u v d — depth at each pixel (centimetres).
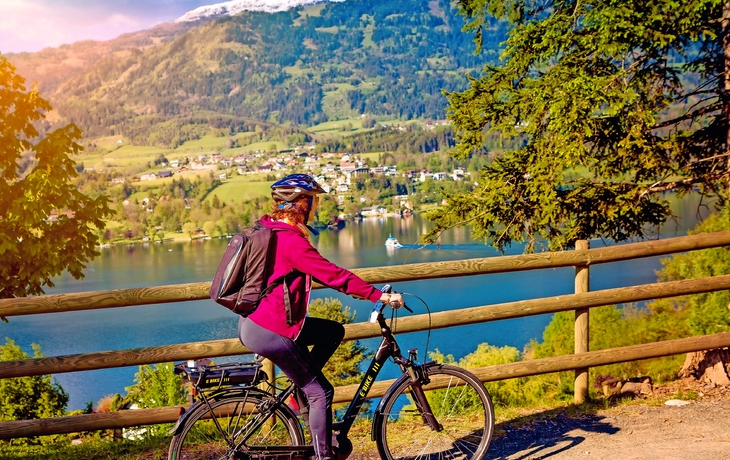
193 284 412
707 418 453
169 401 1111
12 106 1523
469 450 405
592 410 480
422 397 372
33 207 1436
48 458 435
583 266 491
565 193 1016
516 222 1084
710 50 917
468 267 454
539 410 486
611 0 915
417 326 443
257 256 314
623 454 396
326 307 2736
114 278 12925
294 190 321
